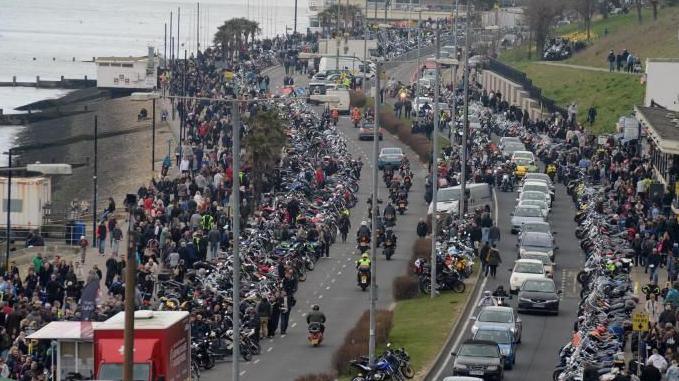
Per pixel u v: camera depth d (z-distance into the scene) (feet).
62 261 444.55
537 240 517.96
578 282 488.44
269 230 520.01
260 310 411.34
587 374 333.42
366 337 401.49
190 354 323.98
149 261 437.17
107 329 297.94
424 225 562.66
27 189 604.08
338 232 583.58
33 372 330.75
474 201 611.06
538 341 410.72
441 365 380.58
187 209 535.60
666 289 424.87
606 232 512.22
